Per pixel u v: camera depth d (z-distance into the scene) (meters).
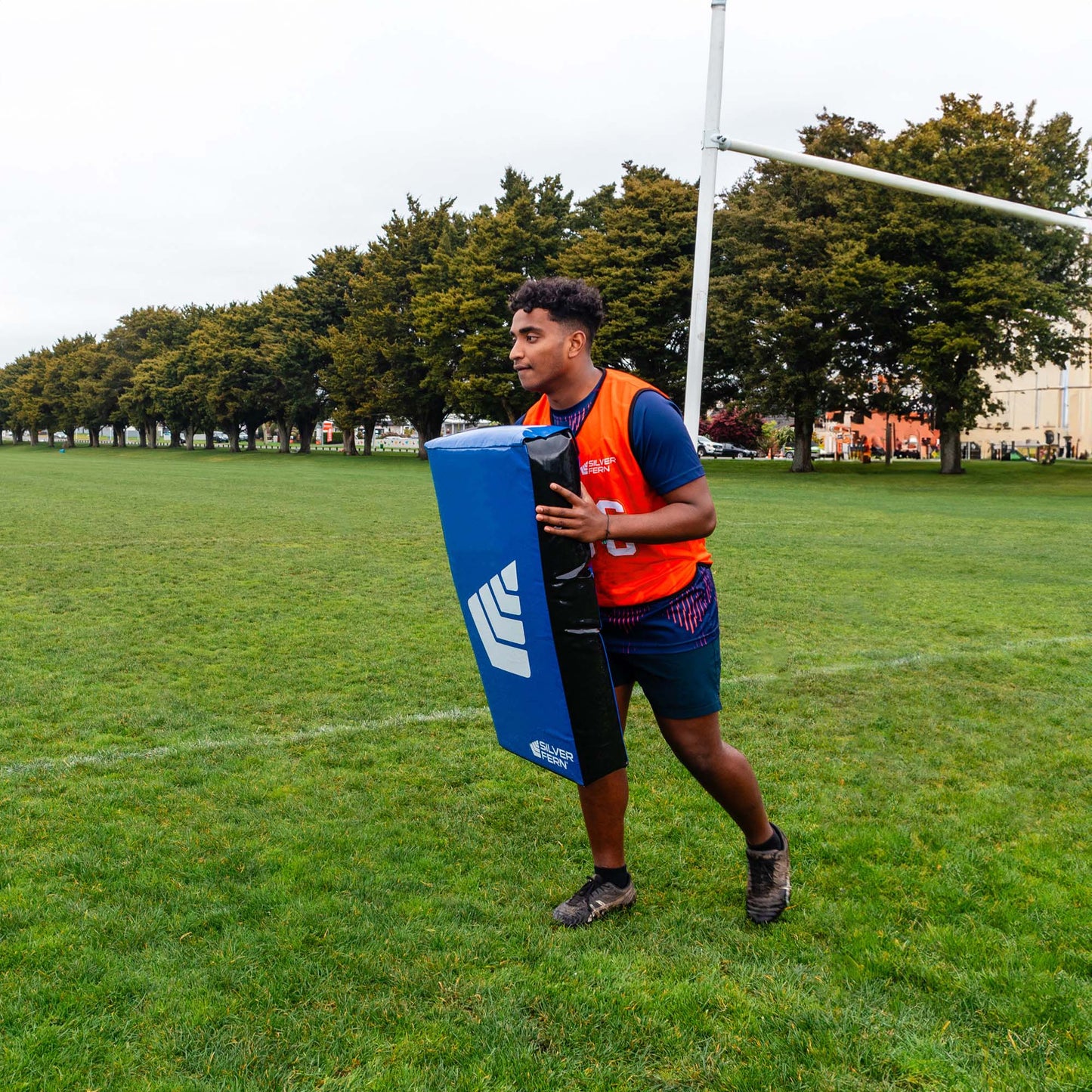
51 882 3.00
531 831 3.46
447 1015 2.28
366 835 3.40
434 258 46.81
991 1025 2.26
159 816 3.58
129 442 122.06
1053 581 9.65
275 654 6.39
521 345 2.59
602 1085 2.02
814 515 17.39
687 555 2.63
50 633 7.00
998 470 35.22
